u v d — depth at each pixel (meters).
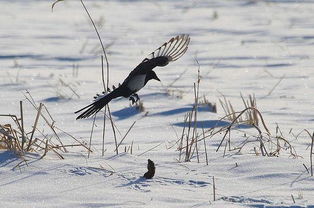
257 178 8.31
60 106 14.28
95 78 17.77
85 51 22.62
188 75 18.22
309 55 21.31
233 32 27.42
